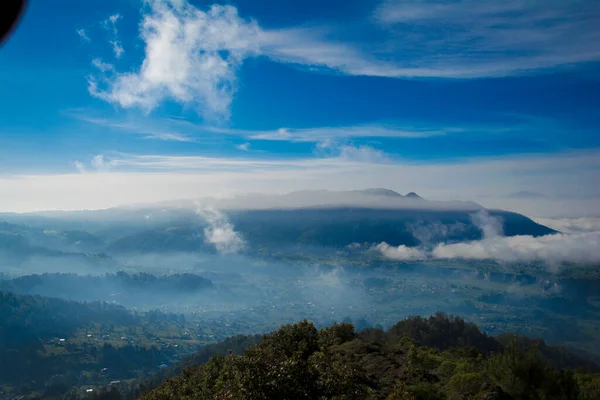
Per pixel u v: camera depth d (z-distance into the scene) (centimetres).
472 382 1443
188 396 2169
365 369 1738
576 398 1389
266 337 2173
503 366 1449
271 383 1350
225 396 1392
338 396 1347
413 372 1675
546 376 1406
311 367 1481
